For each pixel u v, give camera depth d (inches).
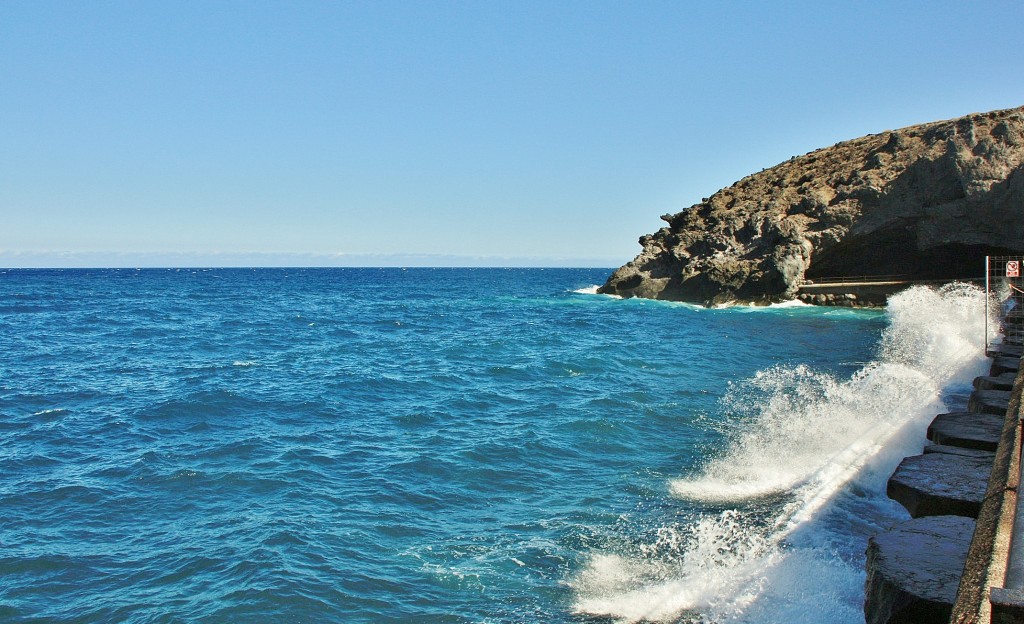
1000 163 1819.6
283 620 307.3
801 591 295.0
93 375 978.7
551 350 1197.1
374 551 371.2
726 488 454.0
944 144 1930.4
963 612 156.6
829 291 2071.9
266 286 4557.1
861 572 302.7
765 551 343.0
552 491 461.7
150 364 1085.8
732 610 293.7
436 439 593.0
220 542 384.8
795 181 2404.0
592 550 368.2
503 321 1867.6
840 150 2439.7
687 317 1852.9
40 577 347.9
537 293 3491.6
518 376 923.4
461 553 368.2
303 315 2142.0
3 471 515.8
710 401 724.0
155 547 381.1
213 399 767.1
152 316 2076.8
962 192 1866.4
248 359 1143.0
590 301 2559.1
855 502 396.8
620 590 325.1
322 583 336.8
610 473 494.6
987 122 1945.1
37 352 1238.3
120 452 566.6
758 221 2209.6
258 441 592.7
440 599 323.0
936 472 338.6
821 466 467.8
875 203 2003.0
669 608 305.1
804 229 2108.8
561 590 327.6
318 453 553.9
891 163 2057.1
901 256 2142.0
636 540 378.6
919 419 524.4
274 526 402.6
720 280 2170.3
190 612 314.0
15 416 712.4
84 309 2349.9
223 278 6461.6
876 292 2010.3
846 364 987.9
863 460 465.1
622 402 724.7
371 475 497.7
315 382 894.4
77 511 434.3
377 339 1448.1
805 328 1535.4
